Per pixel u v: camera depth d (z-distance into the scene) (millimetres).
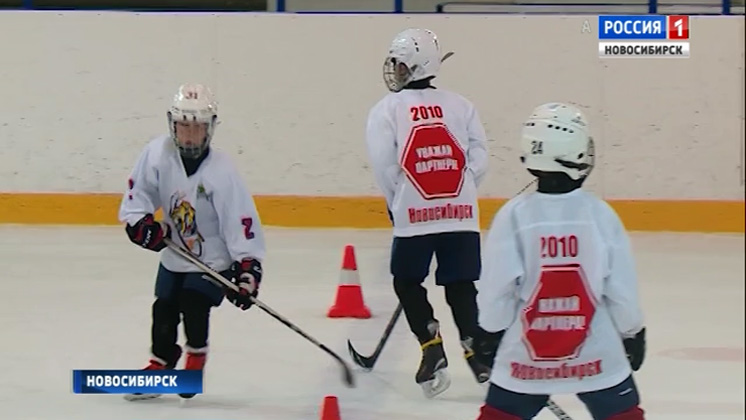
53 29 19203
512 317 6324
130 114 19344
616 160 19406
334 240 18172
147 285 14695
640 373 10594
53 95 19234
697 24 19172
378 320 12828
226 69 19359
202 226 8844
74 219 19344
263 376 10352
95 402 9430
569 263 6223
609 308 6297
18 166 19266
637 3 20969
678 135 19297
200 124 8461
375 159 9484
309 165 19406
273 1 21594
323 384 10102
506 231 6293
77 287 14508
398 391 9883
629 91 19328
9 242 17656
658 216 19344
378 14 19344
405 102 9539
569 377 6258
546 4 21016
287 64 19344
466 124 9680
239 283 8727
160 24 19281
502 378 6359
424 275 9570
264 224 19438
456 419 8984
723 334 12211
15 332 12094
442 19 19391
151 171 8781
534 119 6371
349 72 19359
